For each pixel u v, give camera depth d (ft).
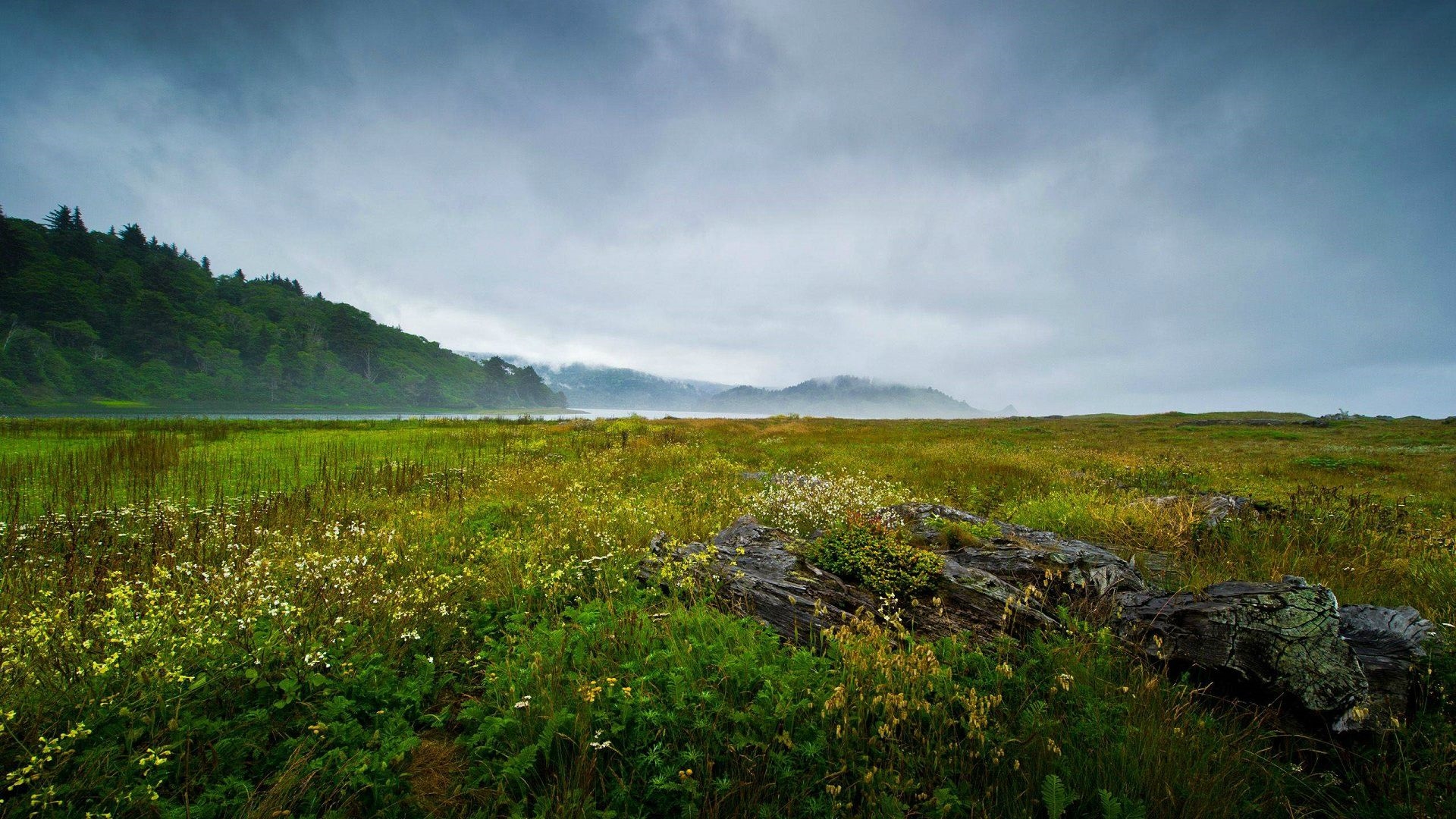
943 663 13.37
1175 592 15.99
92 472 40.83
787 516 30.91
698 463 54.13
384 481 41.96
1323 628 12.55
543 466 51.83
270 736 11.05
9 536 22.56
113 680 11.02
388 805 9.53
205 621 13.29
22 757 9.07
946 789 9.40
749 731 10.57
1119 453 77.87
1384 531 25.95
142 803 8.76
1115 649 14.02
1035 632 14.29
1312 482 48.11
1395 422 151.23
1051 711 11.46
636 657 13.56
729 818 9.34
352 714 11.85
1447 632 13.25
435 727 12.07
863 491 36.52
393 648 14.23
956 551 20.40
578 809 9.13
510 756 10.51
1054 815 8.87
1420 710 11.38
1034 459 63.57
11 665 10.57
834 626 15.25
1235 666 12.82
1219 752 10.52
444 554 22.81
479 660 14.52
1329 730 11.47
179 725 10.40
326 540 22.34
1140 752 10.27
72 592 16.30
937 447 82.12
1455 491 43.37
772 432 111.14
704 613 15.88
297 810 9.44
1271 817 9.64
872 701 10.59
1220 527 26.02
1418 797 9.39
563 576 19.56
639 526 25.68
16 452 53.88
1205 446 96.17
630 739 10.75
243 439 78.18
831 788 9.12
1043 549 19.42
